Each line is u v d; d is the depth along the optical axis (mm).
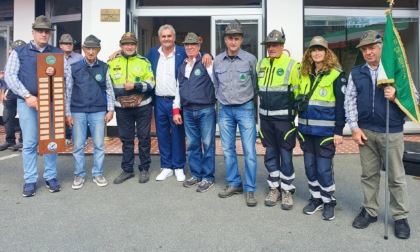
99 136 4250
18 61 3779
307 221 3277
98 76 4141
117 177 4422
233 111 3723
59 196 3912
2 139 6879
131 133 4473
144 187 4230
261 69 3543
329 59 3199
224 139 3854
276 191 3707
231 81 3662
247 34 6836
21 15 7828
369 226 3164
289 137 3496
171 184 4352
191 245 2826
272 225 3191
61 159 5480
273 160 3650
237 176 3949
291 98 3432
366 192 3182
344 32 7117
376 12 7164
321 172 3299
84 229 3096
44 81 3764
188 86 3996
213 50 6887
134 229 3102
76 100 4113
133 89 4215
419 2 7273
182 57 4332
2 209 3527
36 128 3926
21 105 3854
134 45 4262
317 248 2777
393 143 2945
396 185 2961
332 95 3209
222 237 2961
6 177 4590
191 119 4098
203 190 4062
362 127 3115
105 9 6648
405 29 7328
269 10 6668
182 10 6887
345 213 3465
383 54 2861
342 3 7109
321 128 3238
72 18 7566
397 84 2869
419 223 3199
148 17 7430
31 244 2824
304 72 3303
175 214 3428
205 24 8758
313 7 6957
